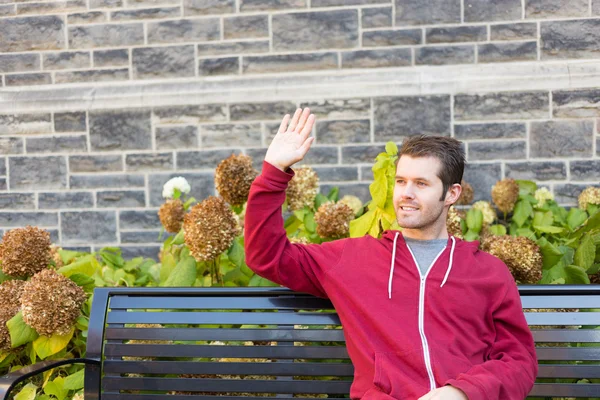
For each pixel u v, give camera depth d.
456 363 1.64
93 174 3.48
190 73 3.40
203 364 1.98
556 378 2.00
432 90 3.19
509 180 2.99
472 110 3.18
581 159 3.12
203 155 3.39
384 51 3.24
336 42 3.27
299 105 3.30
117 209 3.47
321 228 2.38
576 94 3.11
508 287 1.79
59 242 3.51
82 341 2.35
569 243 2.55
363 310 1.75
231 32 3.35
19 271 2.30
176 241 2.38
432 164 1.76
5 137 3.53
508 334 1.76
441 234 1.87
